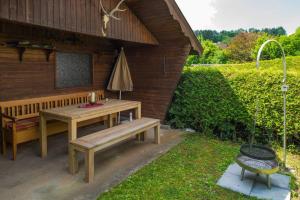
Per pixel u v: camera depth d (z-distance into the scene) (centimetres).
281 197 292
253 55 1877
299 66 746
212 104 536
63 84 565
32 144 461
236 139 518
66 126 471
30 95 495
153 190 301
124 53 661
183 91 582
